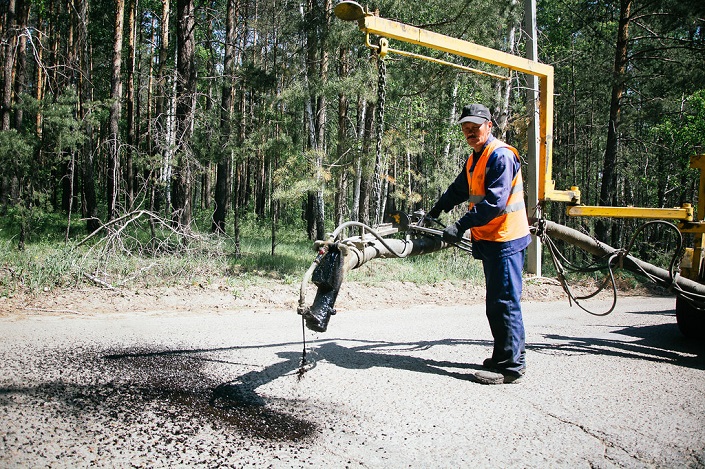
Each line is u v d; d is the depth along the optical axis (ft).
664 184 75.77
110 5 81.61
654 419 11.64
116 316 22.18
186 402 11.67
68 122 42.63
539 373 14.85
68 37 71.77
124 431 9.99
